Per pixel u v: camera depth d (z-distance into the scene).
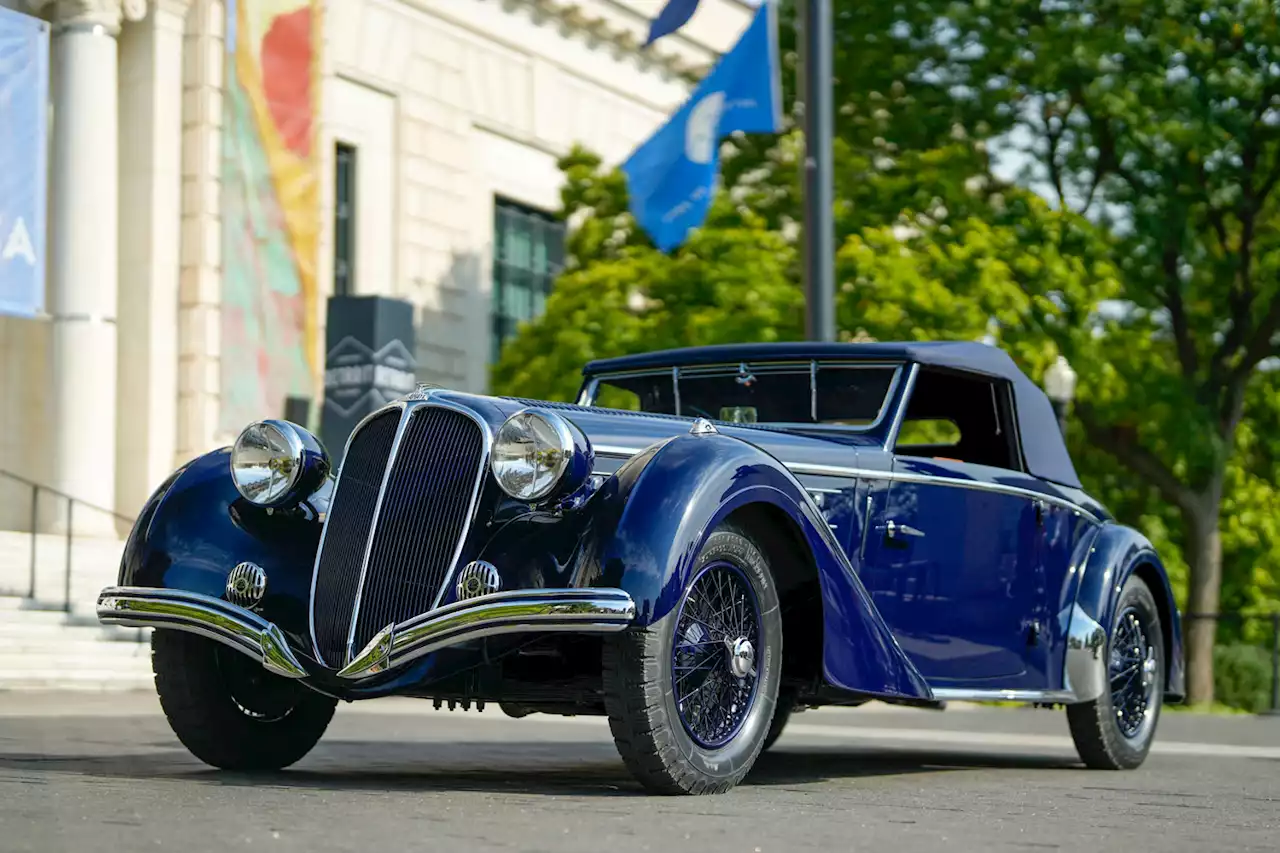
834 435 5.77
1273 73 18.92
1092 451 22.11
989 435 6.40
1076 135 19.03
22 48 15.79
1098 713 6.41
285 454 4.90
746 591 4.71
